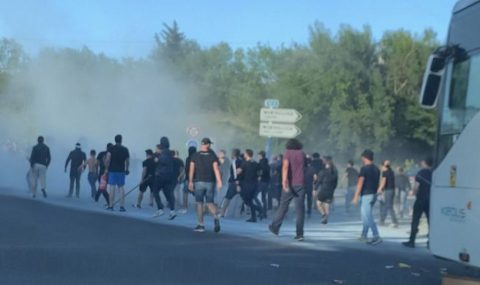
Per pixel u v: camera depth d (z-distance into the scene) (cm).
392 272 1116
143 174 2084
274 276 1024
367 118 5212
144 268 1038
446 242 962
